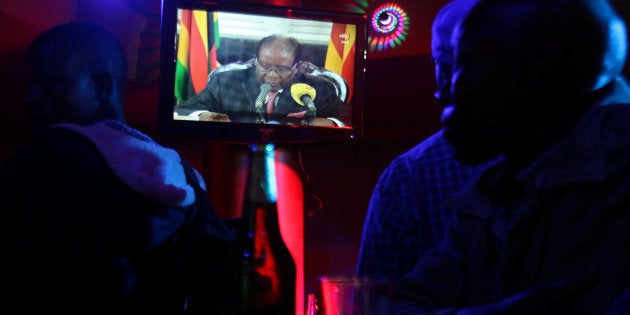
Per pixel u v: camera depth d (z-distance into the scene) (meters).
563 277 0.71
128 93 2.60
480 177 0.92
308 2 2.37
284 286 1.19
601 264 0.68
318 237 2.82
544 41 0.76
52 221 0.95
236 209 2.13
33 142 1.02
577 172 0.73
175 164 1.17
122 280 0.99
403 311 0.83
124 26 2.47
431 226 1.42
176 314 1.11
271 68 1.61
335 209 2.82
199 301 1.17
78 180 0.99
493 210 0.86
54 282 0.93
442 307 0.84
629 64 1.60
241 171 2.13
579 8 0.75
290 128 1.58
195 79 1.56
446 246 0.91
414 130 2.65
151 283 1.05
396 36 2.43
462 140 0.83
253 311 1.15
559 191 0.76
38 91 1.18
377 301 0.73
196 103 1.55
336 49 1.66
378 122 2.67
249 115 1.59
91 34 1.22
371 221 1.52
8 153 2.72
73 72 1.18
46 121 1.19
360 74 1.65
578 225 0.72
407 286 0.90
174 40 1.54
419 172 1.44
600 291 0.67
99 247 0.97
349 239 2.80
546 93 0.77
